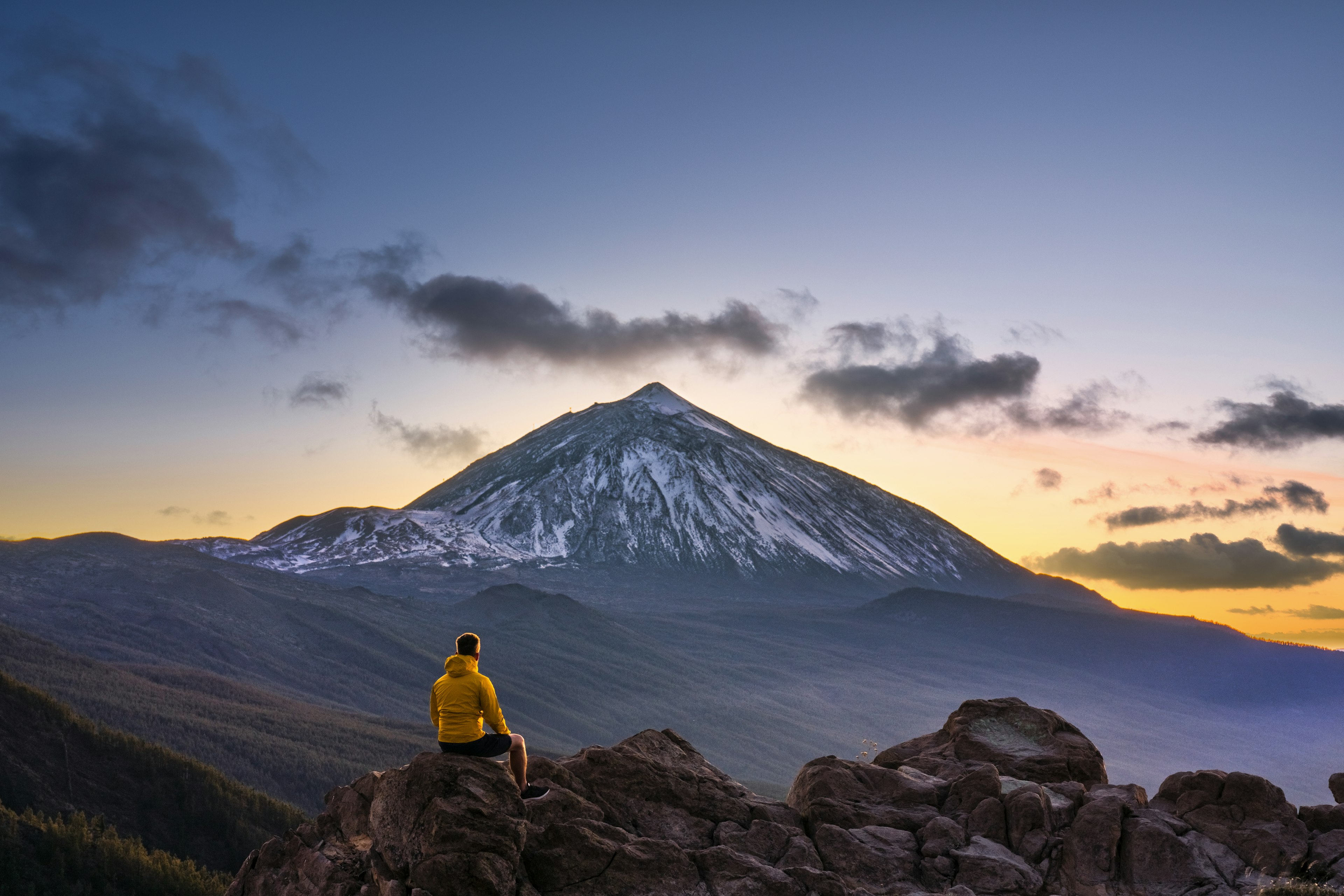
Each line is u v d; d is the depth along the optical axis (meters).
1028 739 21.61
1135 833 17.11
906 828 17.72
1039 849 17.12
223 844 168.88
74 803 165.00
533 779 16.81
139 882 145.75
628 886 14.66
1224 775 18.64
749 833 16.77
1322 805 18.16
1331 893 15.16
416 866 13.29
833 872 16.30
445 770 13.76
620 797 17.12
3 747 171.12
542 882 14.49
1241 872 16.84
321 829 16.58
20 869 139.00
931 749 22.11
